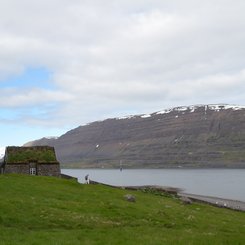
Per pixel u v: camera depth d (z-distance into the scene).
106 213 40.00
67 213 37.22
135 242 26.88
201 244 26.72
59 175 95.56
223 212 60.78
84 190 58.78
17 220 32.69
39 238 26.95
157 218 40.53
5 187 49.81
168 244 26.42
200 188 173.00
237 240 28.92
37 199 43.09
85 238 27.83
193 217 44.44
